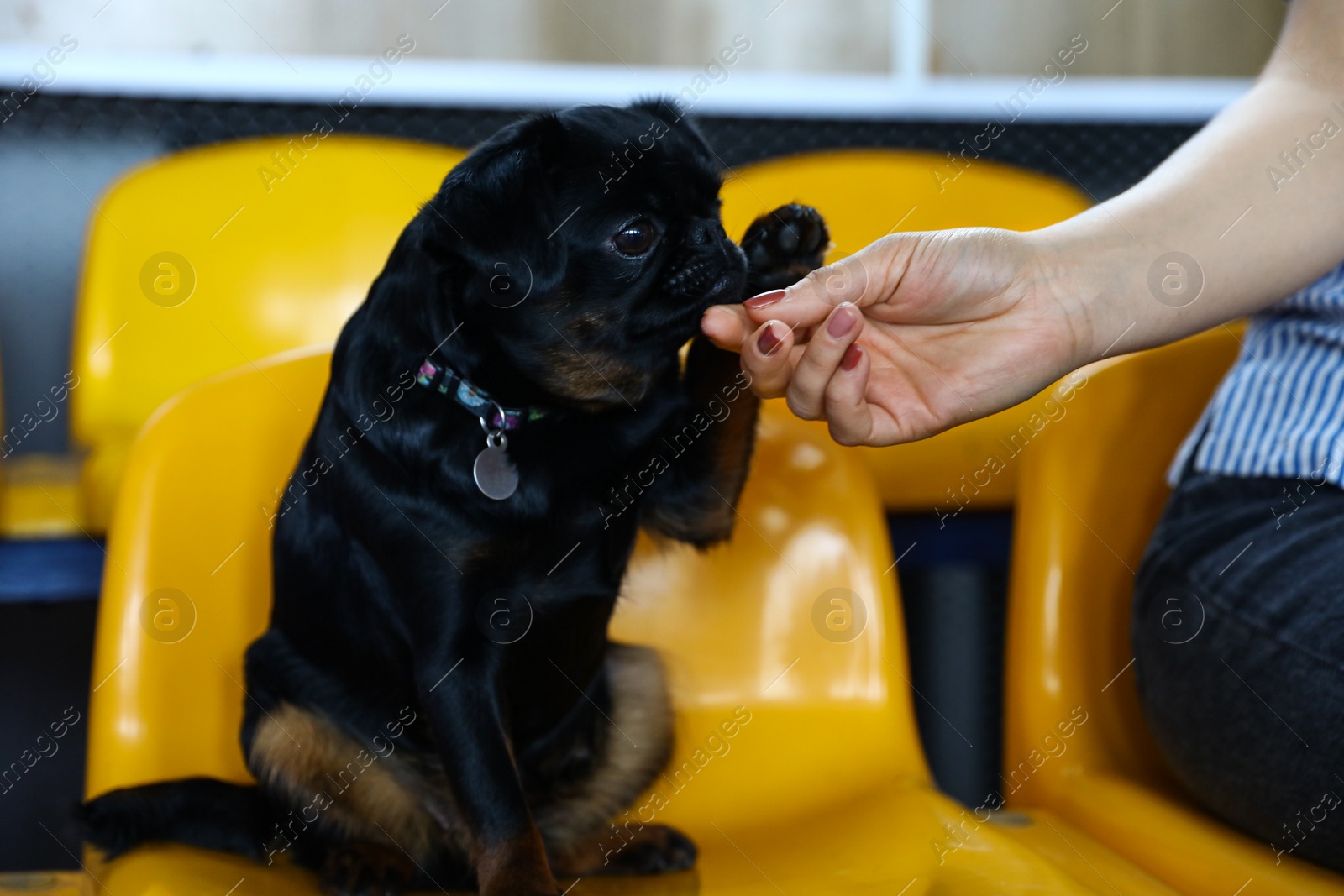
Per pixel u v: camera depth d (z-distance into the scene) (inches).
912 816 46.9
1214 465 47.1
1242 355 49.1
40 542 84.0
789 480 58.8
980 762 120.4
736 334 42.8
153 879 41.8
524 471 49.6
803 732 54.9
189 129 119.7
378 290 52.6
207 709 52.9
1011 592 53.1
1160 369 54.6
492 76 125.0
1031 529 52.4
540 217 49.2
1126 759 50.1
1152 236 43.7
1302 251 43.1
